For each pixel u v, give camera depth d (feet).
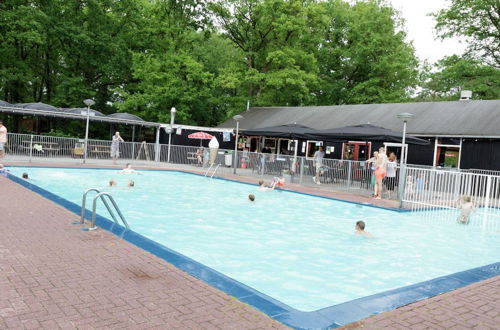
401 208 40.52
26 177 45.52
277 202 42.24
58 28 91.50
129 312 11.41
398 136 49.57
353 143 77.92
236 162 68.90
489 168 58.34
